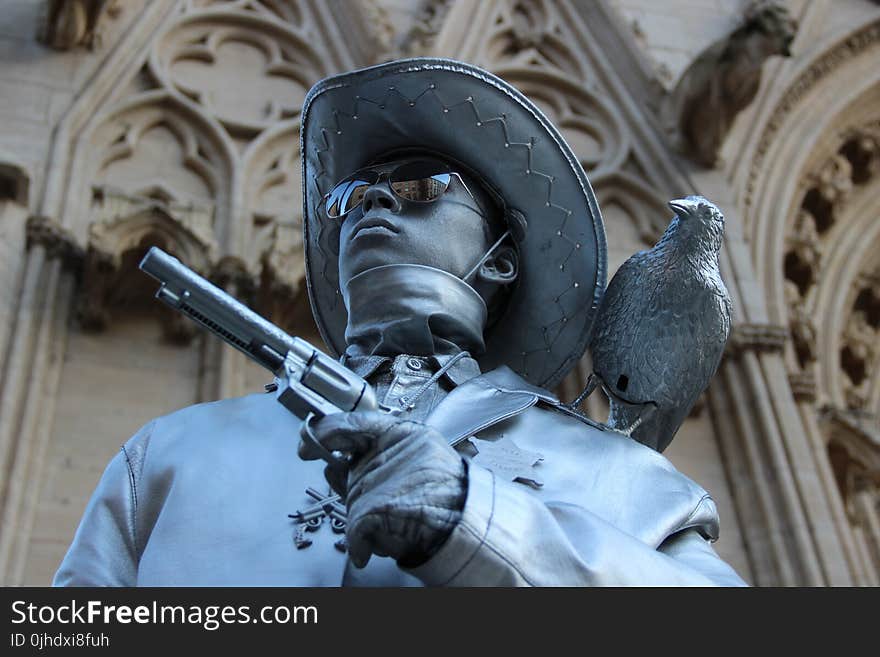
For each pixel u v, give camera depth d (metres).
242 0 8.59
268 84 8.15
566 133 8.60
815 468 7.12
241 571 2.37
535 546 2.12
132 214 6.79
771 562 6.68
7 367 6.05
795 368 7.85
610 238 7.98
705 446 7.18
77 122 7.31
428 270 2.93
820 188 9.55
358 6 8.55
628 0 9.78
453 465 2.12
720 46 8.38
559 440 2.69
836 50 9.85
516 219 3.16
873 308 10.18
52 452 5.96
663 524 2.54
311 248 3.37
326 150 3.26
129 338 6.52
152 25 8.13
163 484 2.65
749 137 8.95
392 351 2.89
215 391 6.39
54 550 5.62
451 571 2.05
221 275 6.80
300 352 2.28
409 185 3.02
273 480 2.56
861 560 8.16
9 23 7.70
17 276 6.40
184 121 7.65
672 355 2.98
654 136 8.57
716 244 3.06
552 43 9.11
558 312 3.13
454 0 8.88
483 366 3.19
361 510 2.05
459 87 3.10
